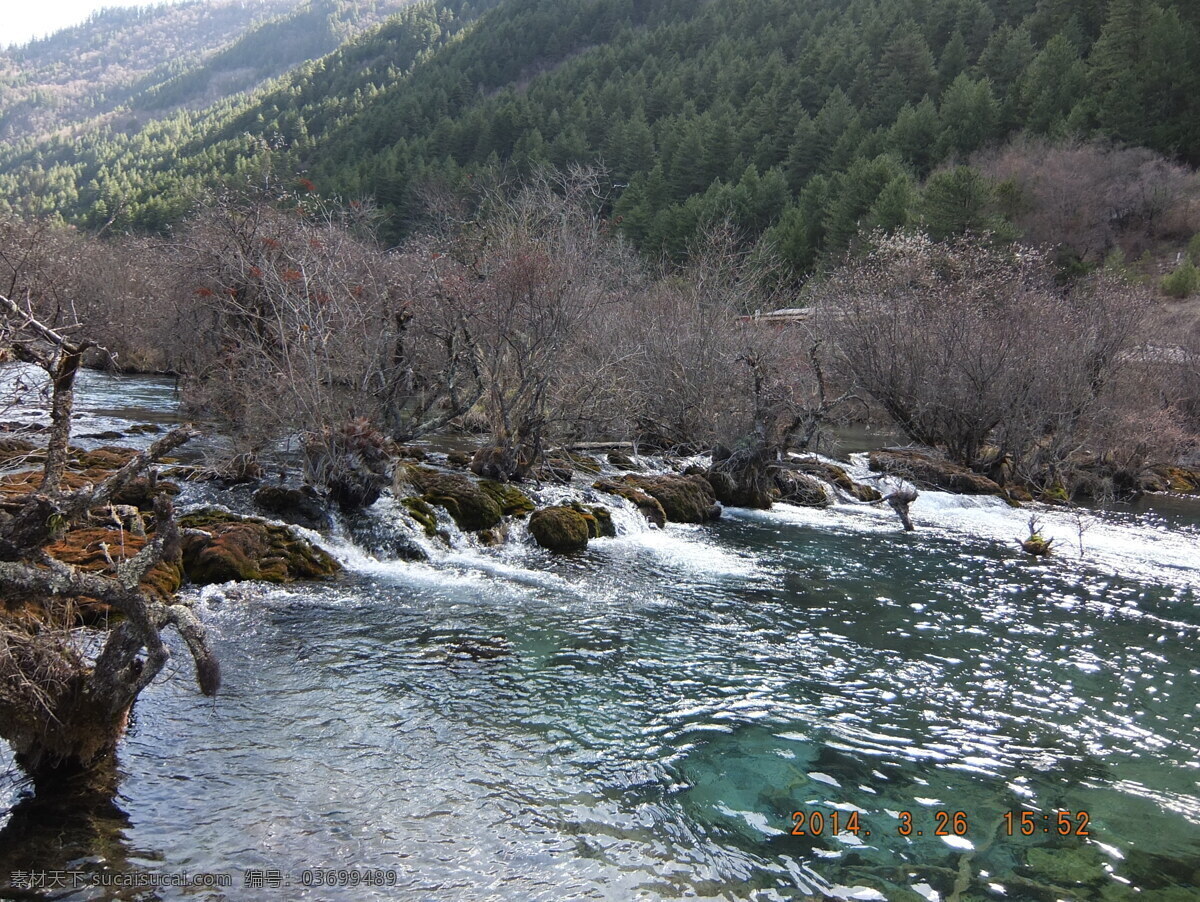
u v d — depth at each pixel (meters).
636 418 22.56
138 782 5.88
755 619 10.61
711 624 10.30
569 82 98.50
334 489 13.08
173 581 9.51
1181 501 25.56
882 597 11.98
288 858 5.19
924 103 65.06
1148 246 56.62
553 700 7.81
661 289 27.47
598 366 20.39
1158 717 8.23
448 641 9.09
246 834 5.40
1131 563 15.11
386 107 93.38
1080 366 26.02
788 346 26.52
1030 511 21.48
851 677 8.88
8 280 10.62
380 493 13.45
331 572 11.23
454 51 133.75
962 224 44.03
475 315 16.61
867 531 16.73
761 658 9.26
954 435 26.36
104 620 7.99
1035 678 9.13
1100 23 72.69
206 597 9.61
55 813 5.44
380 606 10.09
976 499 21.55
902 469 23.41
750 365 19.73
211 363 18.53
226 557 10.23
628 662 8.88
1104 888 5.47
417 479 14.48
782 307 34.66
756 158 68.44
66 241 19.23
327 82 134.12
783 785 6.57
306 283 14.62
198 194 25.11
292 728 6.86
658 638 9.67
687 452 23.30
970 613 11.43
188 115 174.00
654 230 52.19
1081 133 60.44
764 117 72.69
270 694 7.44
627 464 20.12
